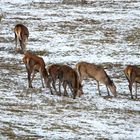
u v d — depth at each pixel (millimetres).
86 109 42250
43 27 84688
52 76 47469
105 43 74938
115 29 84125
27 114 39031
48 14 96250
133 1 111500
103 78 48656
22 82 51938
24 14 96125
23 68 59094
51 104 43094
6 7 103375
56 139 32781
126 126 37875
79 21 89688
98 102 45312
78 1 110562
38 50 69500
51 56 66625
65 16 94188
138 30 83750
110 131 36094
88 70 49344
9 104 42031
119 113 41844
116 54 68812
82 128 36250
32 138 32531
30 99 44438
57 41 75250
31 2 109812
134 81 48375
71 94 48406
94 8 103438
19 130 34250
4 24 86812
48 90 49000
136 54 69250
